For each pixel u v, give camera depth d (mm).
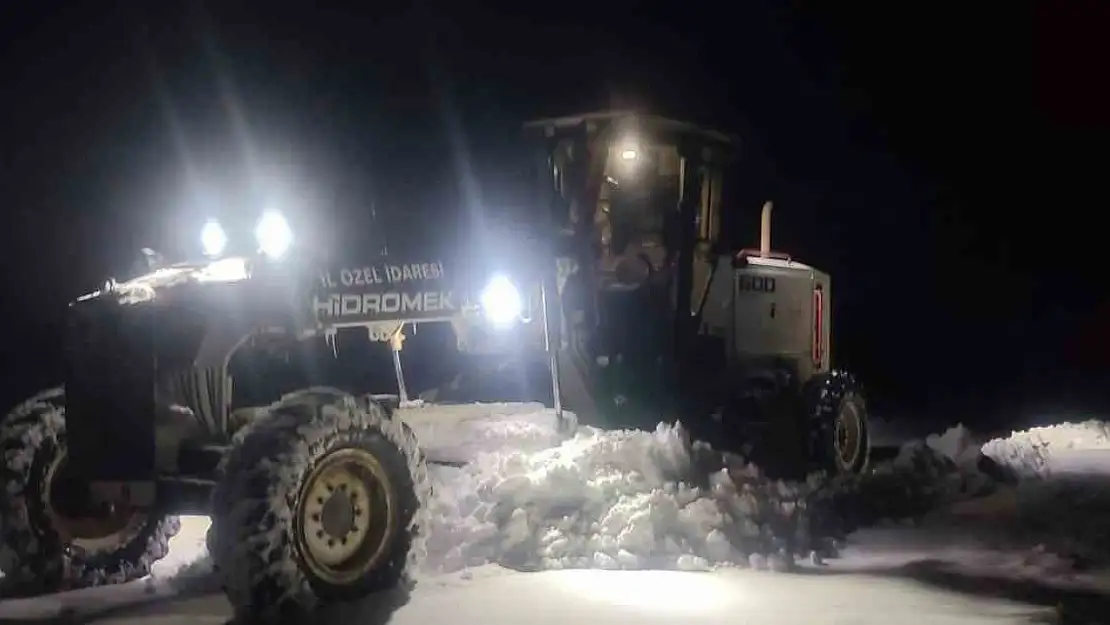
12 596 7844
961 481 11805
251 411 7805
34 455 7965
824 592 7465
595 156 11086
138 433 7441
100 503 7797
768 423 11352
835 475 11594
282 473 6676
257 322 7691
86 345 7609
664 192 11086
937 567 8258
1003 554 8797
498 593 7367
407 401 11922
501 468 9117
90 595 7848
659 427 9688
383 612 6922
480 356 11570
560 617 6812
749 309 11656
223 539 6613
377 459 7273
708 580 7773
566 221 11156
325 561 6988
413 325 9781
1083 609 7039
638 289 10930
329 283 7930
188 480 7324
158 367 7441
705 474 9430
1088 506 10219
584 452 9266
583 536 8375
